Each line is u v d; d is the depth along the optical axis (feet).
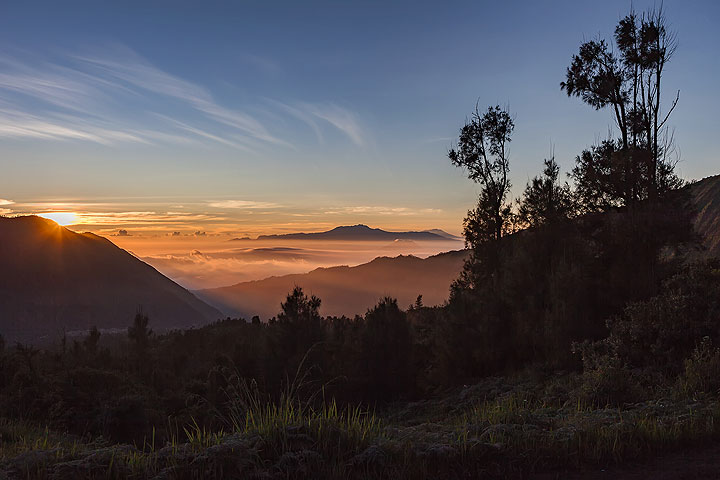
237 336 126.00
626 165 82.23
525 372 63.36
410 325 88.43
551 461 20.80
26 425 55.31
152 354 120.88
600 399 33.55
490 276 97.50
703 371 34.83
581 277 70.33
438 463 19.83
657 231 73.92
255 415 22.56
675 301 47.80
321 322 84.58
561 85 97.50
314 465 19.10
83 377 75.82
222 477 18.29
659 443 22.59
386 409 69.36
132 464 19.27
